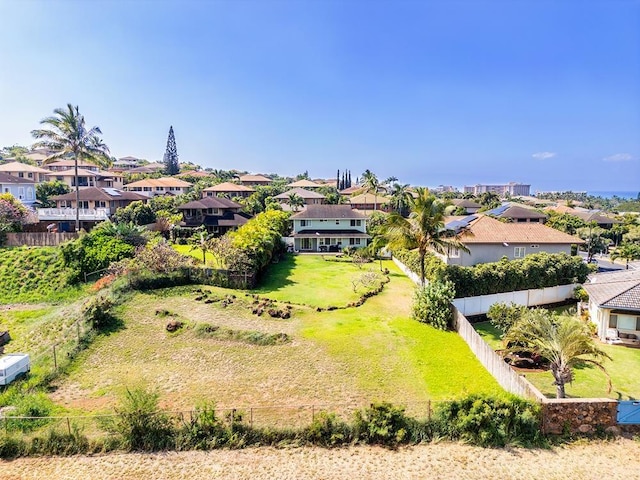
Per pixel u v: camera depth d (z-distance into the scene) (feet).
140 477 41.98
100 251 117.39
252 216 223.51
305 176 582.76
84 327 77.15
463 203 331.16
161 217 194.59
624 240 234.79
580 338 56.95
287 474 42.55
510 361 75.56
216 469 43.21
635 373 71.97
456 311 86.12
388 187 322.55
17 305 100.53
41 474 42.27
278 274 130.31
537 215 219.20
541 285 112.88
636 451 46.80
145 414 47.75
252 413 53.26
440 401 52.39
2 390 59.47
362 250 162.40
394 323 87.30
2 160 342.23
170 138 446.60
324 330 81.71
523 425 48.67
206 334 76.79
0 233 132.77
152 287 97.76
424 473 42.91
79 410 54.65
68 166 299.99
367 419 49.06
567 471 43.42
